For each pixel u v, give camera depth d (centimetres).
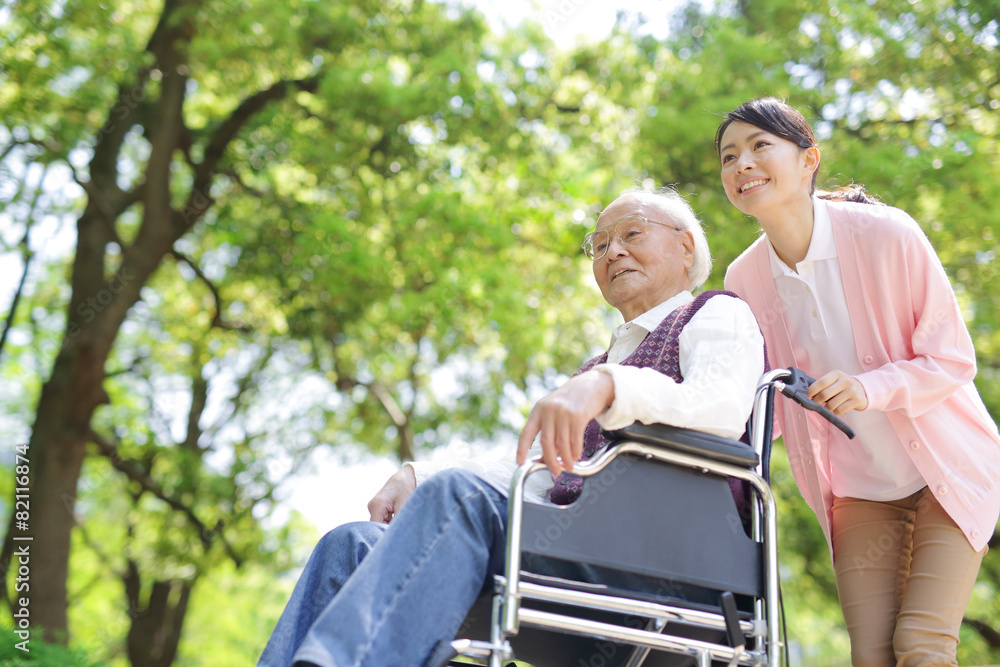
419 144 845
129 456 952
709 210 734
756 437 157
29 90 718
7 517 977
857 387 172
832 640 1164
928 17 716
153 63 771
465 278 796
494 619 129
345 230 788
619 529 136
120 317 786
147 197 807
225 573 1459
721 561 143
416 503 137
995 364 697
